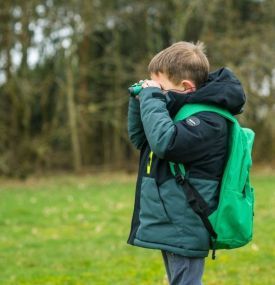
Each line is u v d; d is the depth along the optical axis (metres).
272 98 21.64
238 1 23.11
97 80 22.97
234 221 3.04
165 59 3.22
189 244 3.01
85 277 6.20
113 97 22.70
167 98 3.12
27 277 6.24
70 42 21.12
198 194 3.01
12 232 9.30
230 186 3.04
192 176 3.03
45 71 21.73
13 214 11.28
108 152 24.52
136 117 3.32
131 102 3.31
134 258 7.10
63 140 23.27
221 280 5.91
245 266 6.52
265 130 22.91
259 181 18.16
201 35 22.12
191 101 3.10
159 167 3.11
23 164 21.31
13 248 7.96
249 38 21.44
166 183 3.06
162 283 5.83
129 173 22.95
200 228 3.01
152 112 3.04
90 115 22.31
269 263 6.67
